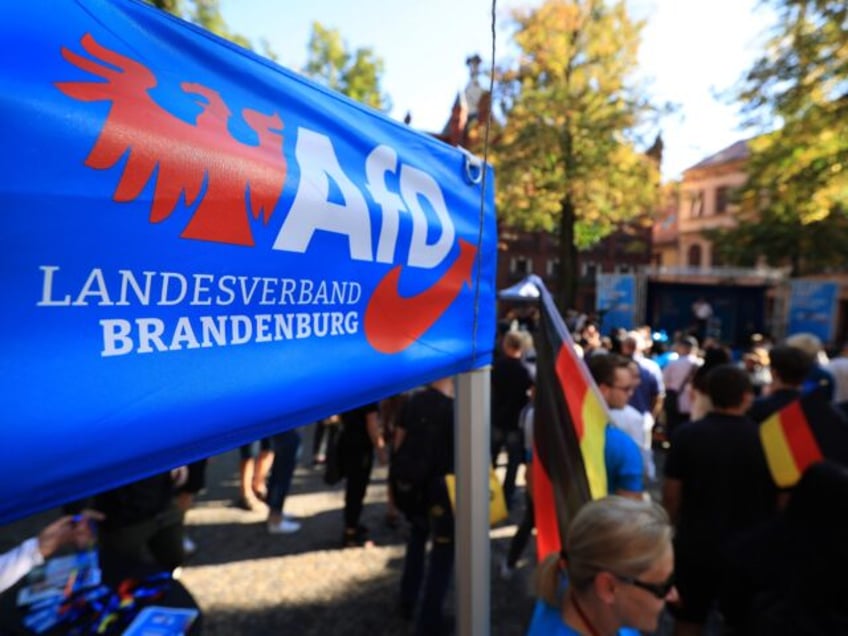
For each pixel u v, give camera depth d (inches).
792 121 458.9
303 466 241.3
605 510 49.9
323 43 837.2
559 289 885.8
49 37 27.3
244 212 34.8
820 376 174.1
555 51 795.4
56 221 26.1
